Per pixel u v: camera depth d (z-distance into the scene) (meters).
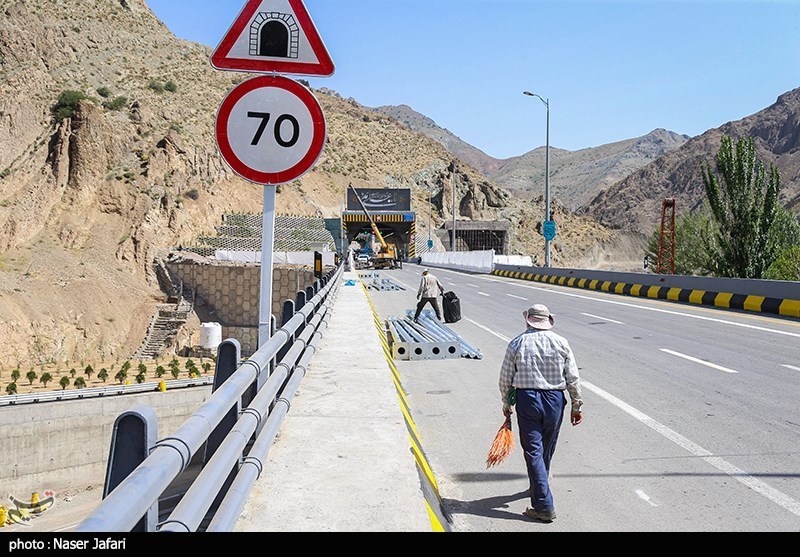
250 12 5.23
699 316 20.58
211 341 65.94
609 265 199.12
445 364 13.22
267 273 5.45
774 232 44.25
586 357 13.50
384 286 34.72
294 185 125.44
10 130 86.94
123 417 2.78
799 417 8.80
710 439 7.91
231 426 4.71
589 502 6.01
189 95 136.75
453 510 5.82
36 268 70.62
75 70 123.19
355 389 8.38
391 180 166.38
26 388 48.69
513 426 8.63
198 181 100.44
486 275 51.75
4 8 118.88
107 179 86.31
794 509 5.81
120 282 74.25
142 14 173.12
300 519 4.30
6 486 34.47
